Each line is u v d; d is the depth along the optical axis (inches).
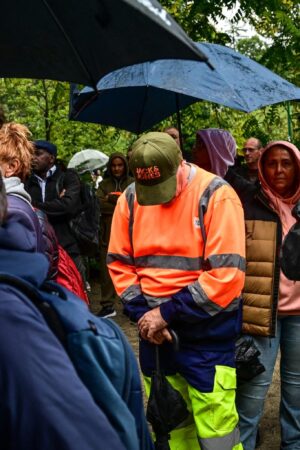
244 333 134.8
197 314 111.3
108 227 298.5
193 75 158.7
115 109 225.0
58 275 142.3
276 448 164.1
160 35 60.2
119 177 301.4
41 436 49.1
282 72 236.5
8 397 49.4
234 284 111.6
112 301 301.1
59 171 232.4
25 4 70.9
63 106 350.6
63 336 55.3
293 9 237.1
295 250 131.0
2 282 53.2
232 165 145.5
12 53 77.9
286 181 134.2
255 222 135.2
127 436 56.7
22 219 63.9
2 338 50.2
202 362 114.6
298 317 138.7
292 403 143.2
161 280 114.8
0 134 118.3
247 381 135.2
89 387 55.8
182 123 275.7
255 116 253.1
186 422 122.6
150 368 120.3
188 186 114.0
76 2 66.7
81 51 74.6
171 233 114.1
